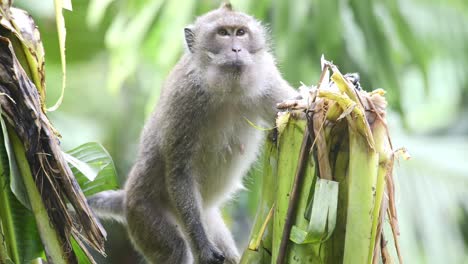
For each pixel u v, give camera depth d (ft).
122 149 66.28
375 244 22.15
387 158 22.34
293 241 22.72
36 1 53.01
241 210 60.23
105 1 49.39
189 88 35.78
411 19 51.96
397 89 49.73
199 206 35.73
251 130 36.88
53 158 22.43
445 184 49.44
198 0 49.49
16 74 21.90
